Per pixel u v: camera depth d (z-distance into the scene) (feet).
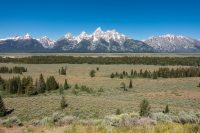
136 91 393.09
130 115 64.23
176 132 42.65
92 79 509.35
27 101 242.99
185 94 354.33
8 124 72.38
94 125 52.49
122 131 44.32
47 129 53.52
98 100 248.93
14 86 370.73
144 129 44.88
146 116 65.98
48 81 402.31
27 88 362.94
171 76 547.90
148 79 519.60
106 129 45.09
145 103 149.89
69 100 242.58
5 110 207.00
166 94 355.36
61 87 386.32
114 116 60.49
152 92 378.73
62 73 579.48
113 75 534.37
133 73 563.89
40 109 217.56
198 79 515.09
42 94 369.71
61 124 67.51
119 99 304.91
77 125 49.80
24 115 204.54
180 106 259.60
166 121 57.52
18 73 592.19
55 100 246.06
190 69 574.56
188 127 44.83
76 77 533.14
